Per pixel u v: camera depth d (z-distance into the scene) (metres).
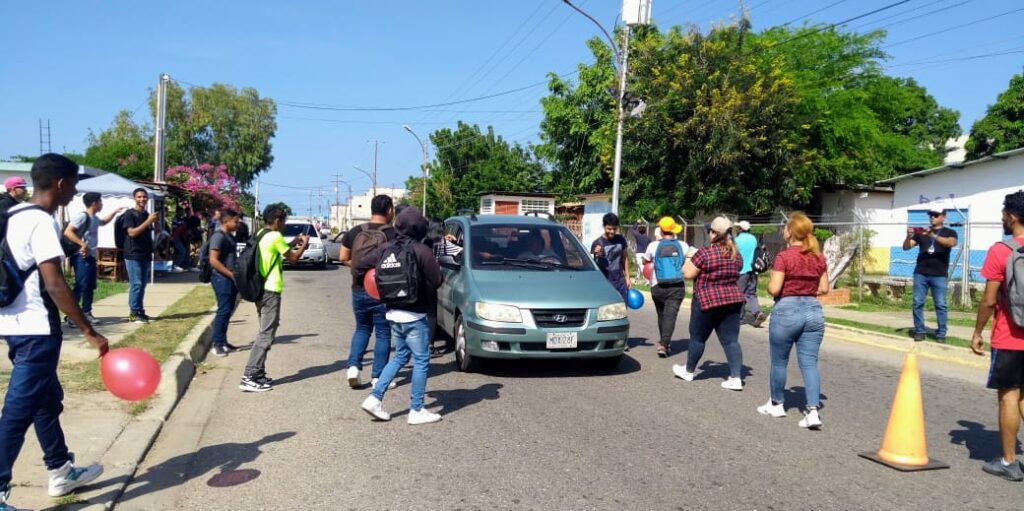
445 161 59.56
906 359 5.23
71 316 3.79
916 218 22.50
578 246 9.00
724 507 4.32
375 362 7.06
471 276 8.06
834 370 8.71
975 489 4.72
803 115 24.55
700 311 7.36
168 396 6.34
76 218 9.72
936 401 7.22
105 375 3.93
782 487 4.66
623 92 20.58
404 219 5.82
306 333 10.70
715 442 5.58
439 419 6.03
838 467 5.07
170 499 4.32
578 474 4.82
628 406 6.60
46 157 3.81
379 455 5.16
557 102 38.34
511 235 8.95
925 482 4.83
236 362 8.45
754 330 11.93
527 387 7.29
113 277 16.33
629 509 4.25
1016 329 4.80
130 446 5.06
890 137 30.73
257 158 52.66
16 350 3.77
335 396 6.86
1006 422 4.90
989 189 20.41
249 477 4.70
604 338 7.50
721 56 22.83
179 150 49.16
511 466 4.95
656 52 23.84
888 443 5.19
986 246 20.27
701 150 22.06
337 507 4.23
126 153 40.22
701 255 7.30
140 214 10.15
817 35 28.64
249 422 5.97
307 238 7.48
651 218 23.70
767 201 22.89
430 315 6.15
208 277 8.74
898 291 16.14
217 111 51.97
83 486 4.30
